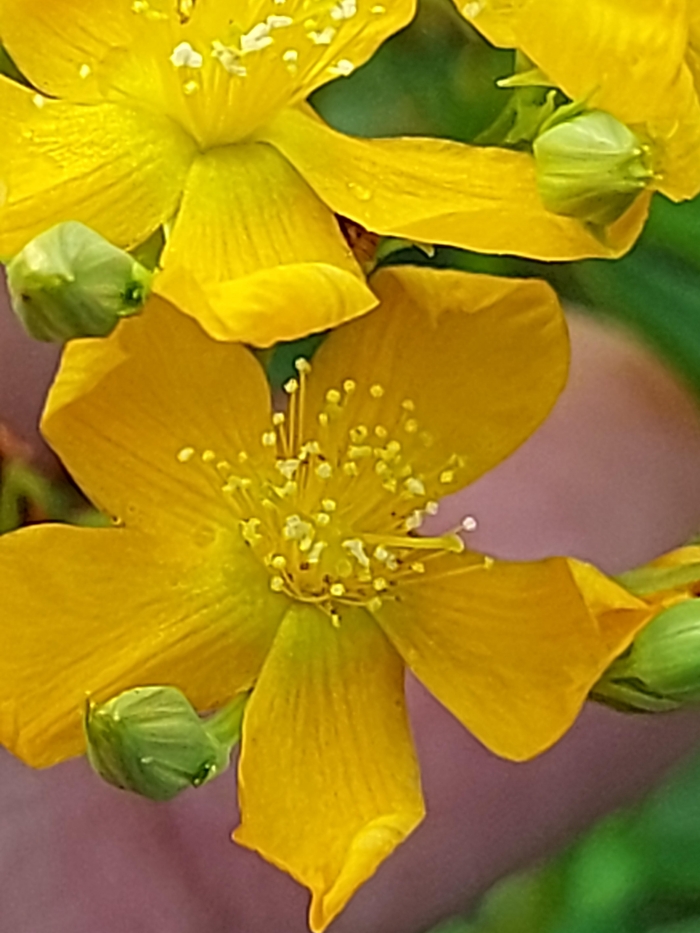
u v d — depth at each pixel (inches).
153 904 2.5
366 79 2.0
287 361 1.9
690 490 2.7
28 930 2.5
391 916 2.5
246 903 2.6
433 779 2.6
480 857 2.6
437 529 2.6
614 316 2.4
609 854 2.7
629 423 2.7
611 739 2.6
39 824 2.5
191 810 2.6
